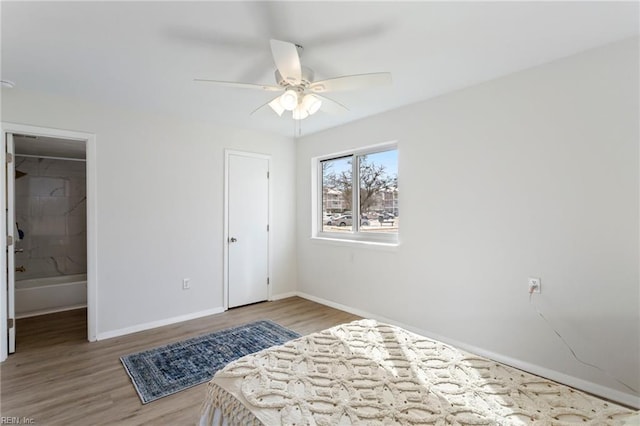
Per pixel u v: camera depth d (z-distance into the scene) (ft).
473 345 9.20
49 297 13.17
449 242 9.76
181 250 12.16
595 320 7.12
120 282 10.78
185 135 12.25
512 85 8.34
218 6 5.54
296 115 7.72
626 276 6.73
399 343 5.86
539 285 7.93
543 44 6.89
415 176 10.66
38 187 15.85
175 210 12.00
